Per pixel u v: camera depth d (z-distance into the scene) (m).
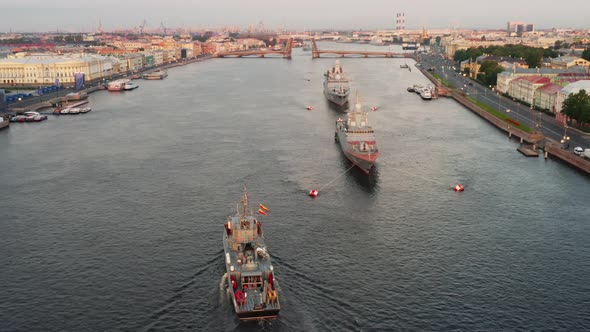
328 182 199.62
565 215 165.88
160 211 170.50
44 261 137.75
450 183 197.75
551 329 109.62
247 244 128.88
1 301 119.75
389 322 111.69
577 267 133.62
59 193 188.50
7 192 189.88
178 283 126.38
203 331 109.19
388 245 145.75
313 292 122.06
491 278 128.38
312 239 149.12
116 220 163.62
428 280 127.38
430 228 157.12
